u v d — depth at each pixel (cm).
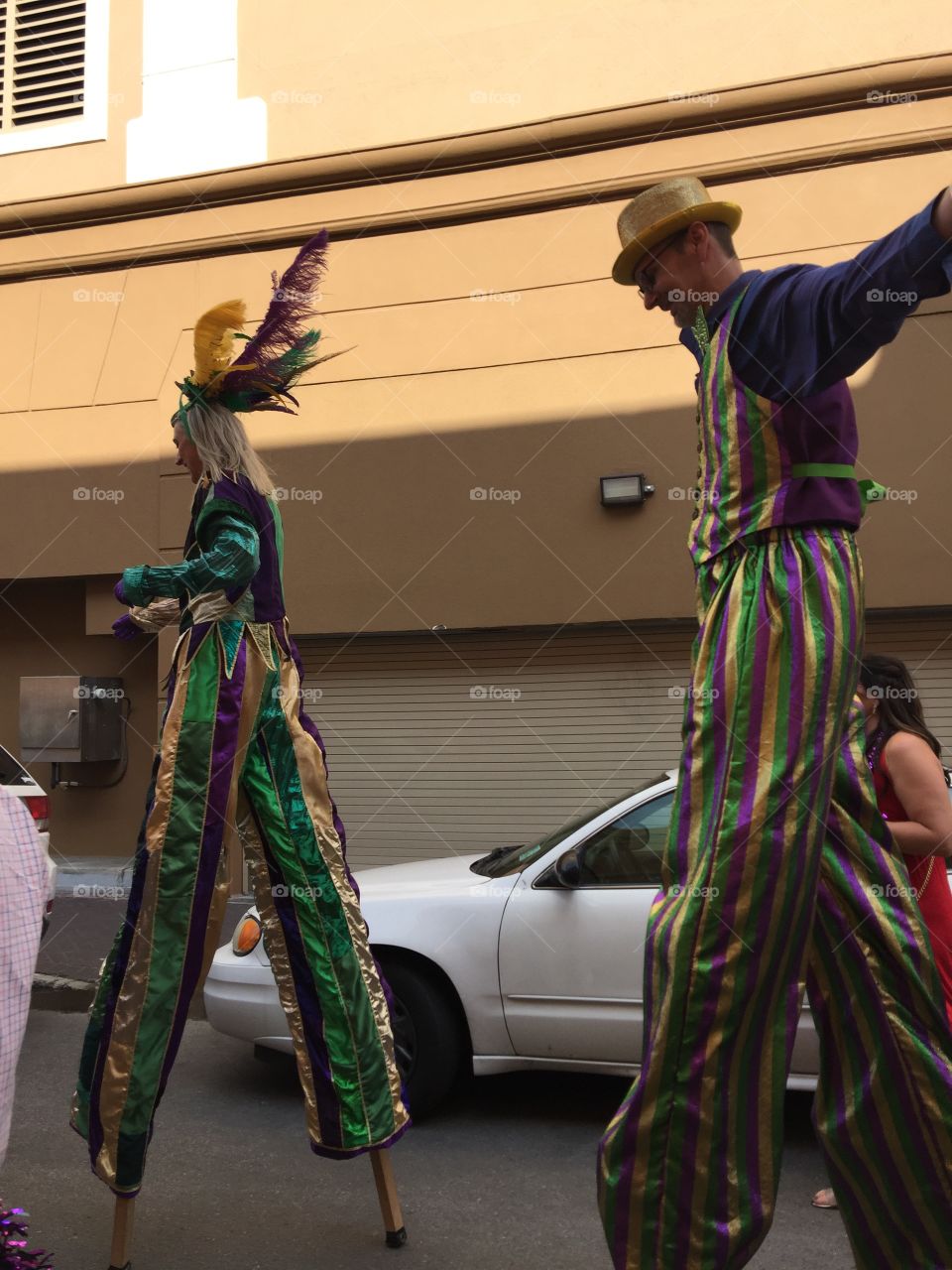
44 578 997
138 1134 273
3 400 996
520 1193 355
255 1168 377
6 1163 378
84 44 991
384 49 910
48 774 1030
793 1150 396
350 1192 355
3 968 170
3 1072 168
